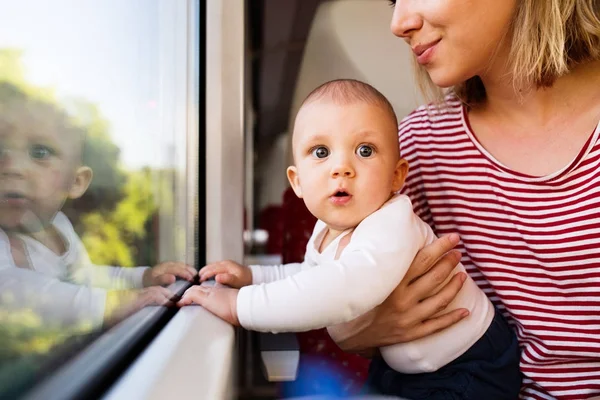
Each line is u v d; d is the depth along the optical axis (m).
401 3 0.75
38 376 0.33
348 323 0.82
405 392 0.84
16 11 0.34
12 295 0.31
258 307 0.67
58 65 0.41
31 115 0.36
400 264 0.70
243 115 1.03
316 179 0.75
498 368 0.82
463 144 0.92
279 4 2.32
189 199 0.99
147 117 0.74
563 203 0.80
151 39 0.77
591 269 0.79
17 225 0.34
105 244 0.52
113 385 0.40
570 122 0.83
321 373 1.14
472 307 0.83
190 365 0.46
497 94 0.87
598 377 0.82
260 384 1.24
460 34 0.73
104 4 0.53
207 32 1.01
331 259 0.78
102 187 0.52
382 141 0.76
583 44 0.82
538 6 0.75
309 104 0.79
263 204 2.28
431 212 0.97
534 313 0.85
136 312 0.60
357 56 1.30
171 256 0.86
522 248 0.86
